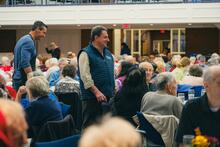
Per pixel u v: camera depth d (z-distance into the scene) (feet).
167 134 13.44
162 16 55.42
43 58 39.24
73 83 20.40
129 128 4.19
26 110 13.17
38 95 13.47
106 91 15.79
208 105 9.93
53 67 26.03
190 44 64.95
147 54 71.72
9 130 5.41
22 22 58.44
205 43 64.28
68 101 19.34
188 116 10.12
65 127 12.50
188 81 22.98
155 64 28.81
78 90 20.34
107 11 56.59
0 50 67.15
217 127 9.85
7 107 5.49
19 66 17.63
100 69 15.60
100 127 4.17
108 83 15.87
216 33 63.82
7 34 66.90
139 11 55.88
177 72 28.45
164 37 71.67
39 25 17.83
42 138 12.10
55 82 23.81
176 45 68.85
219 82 9.70
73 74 20.66
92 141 4.08
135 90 16.03
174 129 13.43
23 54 17.42
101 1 58.90
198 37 64.49
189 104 10.16
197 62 38.99
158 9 55.42
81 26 60.23
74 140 9.89
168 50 69.15
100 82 15.65
